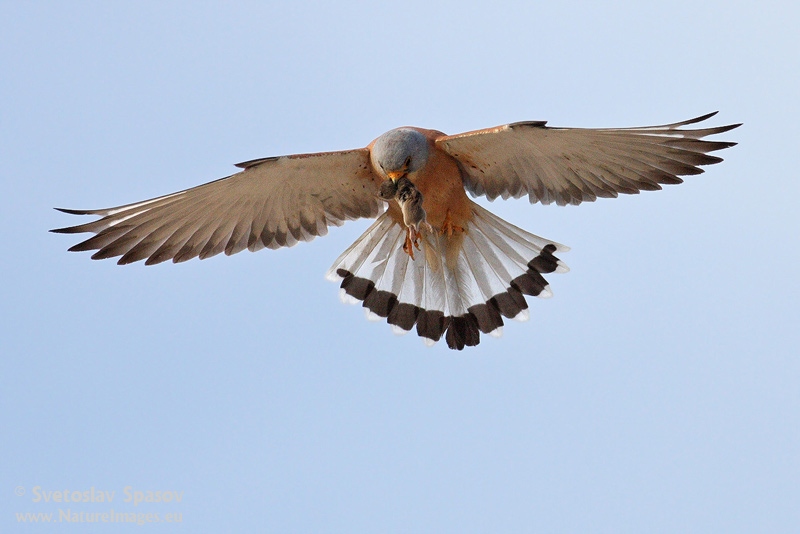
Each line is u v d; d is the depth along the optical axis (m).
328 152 12.73
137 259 13.38
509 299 13.73
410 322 13.84
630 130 12.01
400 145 12.38
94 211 12.41
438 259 13.87
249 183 12.88
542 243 13.79
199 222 13.43
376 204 13.77
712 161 12.54
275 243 14.02
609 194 13.32
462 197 13.39
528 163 13.15
